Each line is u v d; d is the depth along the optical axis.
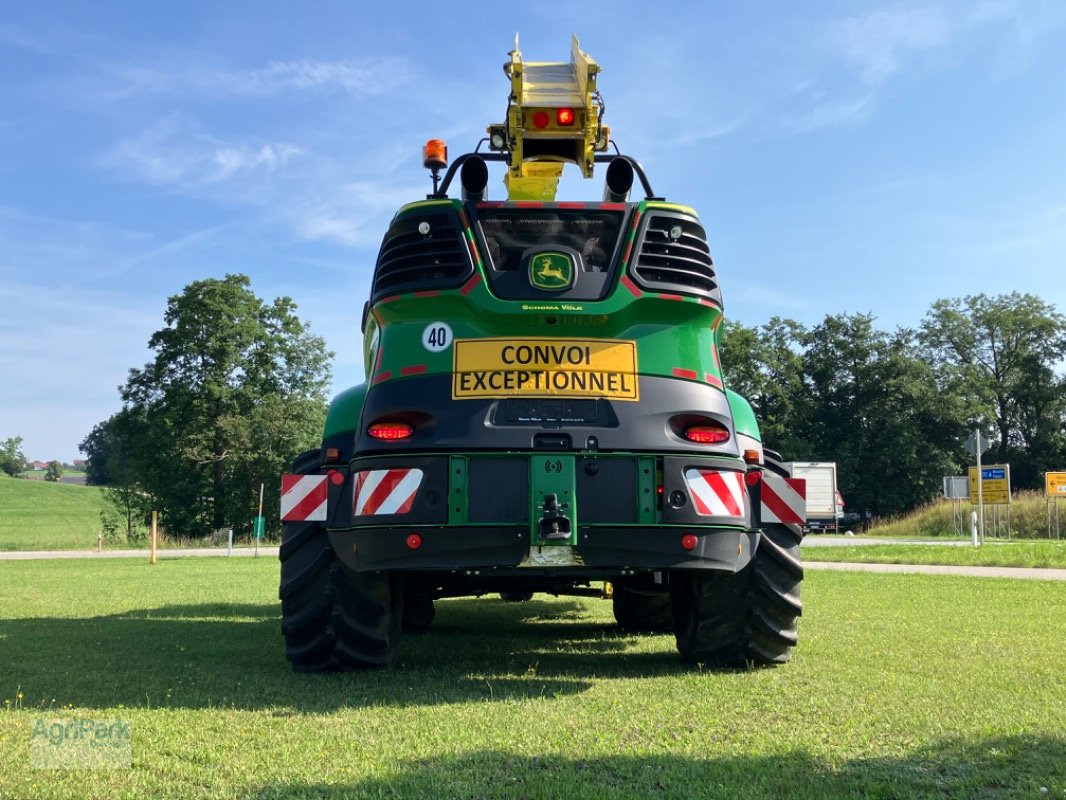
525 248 4.86
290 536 5.20
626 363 4.72
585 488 4.52
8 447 157.12
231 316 51.44
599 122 6.36
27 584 13.50
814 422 73.12
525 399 4.61
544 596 11.83
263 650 6.27
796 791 2.94
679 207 4.99
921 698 4.46
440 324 4.74
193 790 2.93
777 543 5.32
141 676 5.11
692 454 4.67
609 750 3.44
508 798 2.86
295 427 50.41
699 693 4.59
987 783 3.05
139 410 50.56
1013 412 78.19
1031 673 5.18
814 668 5.37
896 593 10.41
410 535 4.50
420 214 4.88
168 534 49.22
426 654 6.27
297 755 3.35
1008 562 15.88
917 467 68.56
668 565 4.57
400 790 2.93
